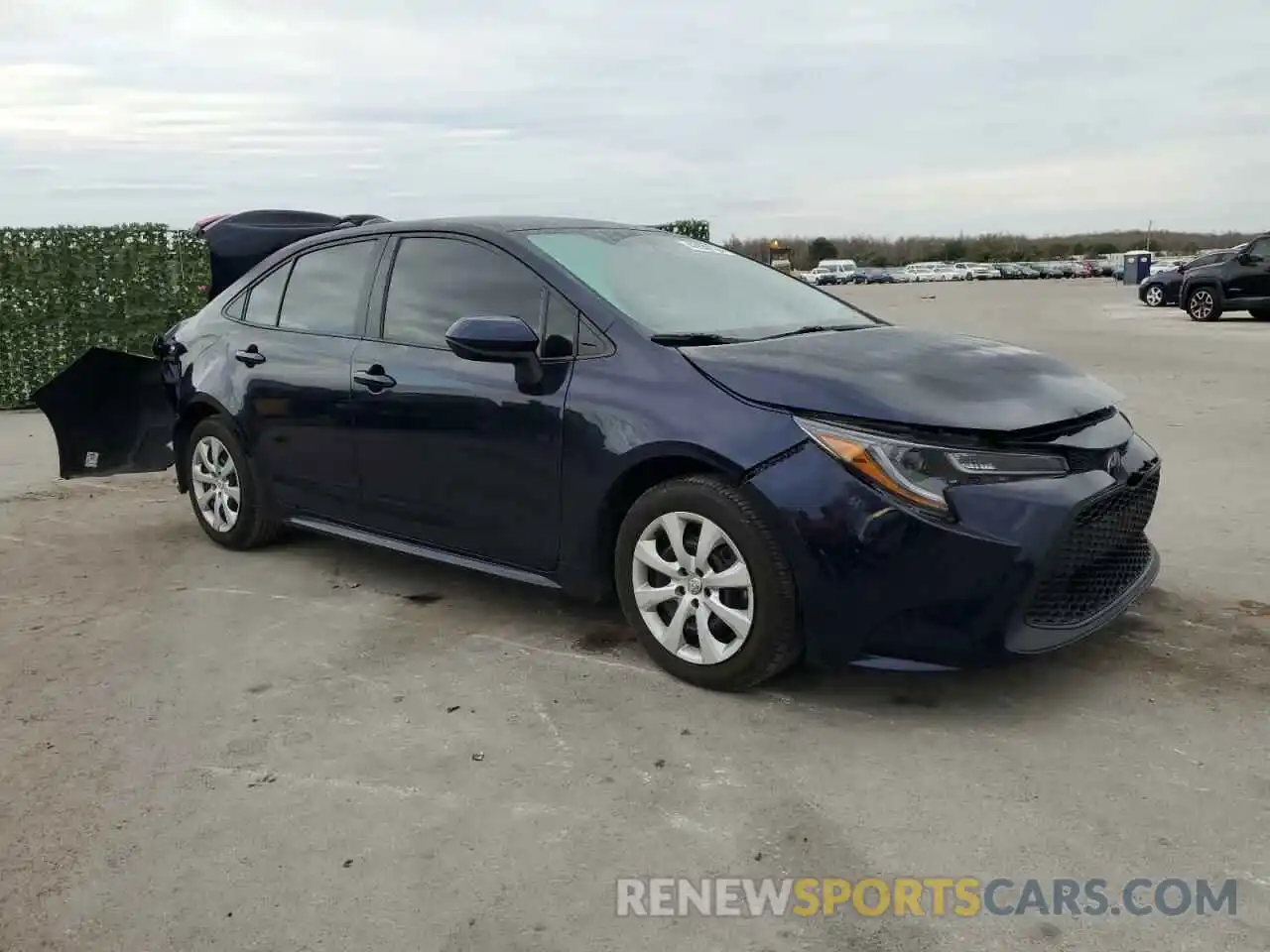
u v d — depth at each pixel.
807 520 3.22
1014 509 3.15
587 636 4.15
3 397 11.17
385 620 4.41
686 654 3.62
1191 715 3.38
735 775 3.05
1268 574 4.74
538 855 2.68
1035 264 83.19
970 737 3.26
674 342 3.72
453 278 4.32
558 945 2.34
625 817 2.84
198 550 5.55
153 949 2.35
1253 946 2.30
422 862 2.66
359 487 4.60
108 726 3.45
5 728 3.45
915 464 3.15
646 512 3.61
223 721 3.47
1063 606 3.35
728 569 3.43
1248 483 6.54
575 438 3.73
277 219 10.55
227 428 5.29
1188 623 4.17
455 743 3.28
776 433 3.30
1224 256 22.16
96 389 6.03
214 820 2.86
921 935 2.36
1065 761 3.10
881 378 3.38
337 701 3.61
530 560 4.02
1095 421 3.54
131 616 4.53
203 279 11.55
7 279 11.00
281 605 4.63
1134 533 3.68
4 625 4.43
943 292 46.69
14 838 2.79
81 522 6.24
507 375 3.96
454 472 4.16
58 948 2.36
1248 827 2.74
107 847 2.74
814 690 3.60
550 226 4.43
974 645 3.18
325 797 2.97
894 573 3.16
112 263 11.26
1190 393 10.38
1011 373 3.59
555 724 3.39
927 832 2.75
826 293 4.86
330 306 4.83
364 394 4.46
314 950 2.34
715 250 4.88
